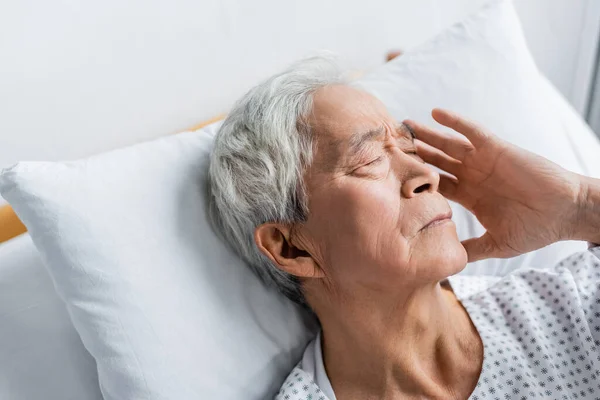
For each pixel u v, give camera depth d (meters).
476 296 0.98
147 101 1.16
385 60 1.52
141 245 0.84
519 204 0.93
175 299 0.85
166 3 1.12
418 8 1.50
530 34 1.74
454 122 0.96
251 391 0.90
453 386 0.89
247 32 1.25
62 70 1.04
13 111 1.01
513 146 0.93
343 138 0.81
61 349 0.89
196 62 1.20
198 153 0.97
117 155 0.90
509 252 0.97
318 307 0.92
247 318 0.92
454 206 1.10
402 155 0.83
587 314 0.93
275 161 0.82
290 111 0.83
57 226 0.80
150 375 0.82
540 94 1.19
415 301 0.84
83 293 0.81
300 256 0.87
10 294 0.88
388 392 0.88
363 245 0.79
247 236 0.90
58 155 1.08
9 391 0.84
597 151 1.28
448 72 1.14
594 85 1.79
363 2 1.40
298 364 0.94
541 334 0.92
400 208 0.80
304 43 1.35
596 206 0.88
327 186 0.81
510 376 0.87
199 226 0.91
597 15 1.66
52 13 1.00
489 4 1.21
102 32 1.06
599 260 0.96
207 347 0.86
